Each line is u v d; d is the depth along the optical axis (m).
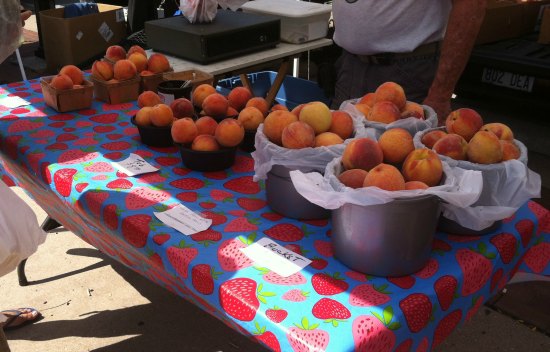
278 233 1.39
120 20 5.27
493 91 4.43
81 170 1.76
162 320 2.49
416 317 1.12
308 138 1.39
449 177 1.20
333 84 3.09
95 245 2.05
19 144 1.98
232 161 1.79
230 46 3.05
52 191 1.83
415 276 1.21
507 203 1.31
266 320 1.08
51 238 3.11
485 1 1.91
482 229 1.35
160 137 1.93
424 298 1.14
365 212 1.13
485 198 1.32
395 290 1.16
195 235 1.38
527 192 1.29
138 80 2.43
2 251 1.54
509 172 1.29
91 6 5.41
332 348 1.00
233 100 1.98
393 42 2.35
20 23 1.63
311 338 1.03
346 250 1.22
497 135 1.41
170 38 3.06
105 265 2.88
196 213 1.49
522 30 4.73
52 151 1.92
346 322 1.06
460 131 1.42
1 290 2.69
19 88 2.64
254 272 1.22
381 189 1.09
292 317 1.08
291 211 1.45
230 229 1.41
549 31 4.43
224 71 2.94
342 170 1.29
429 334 1.20
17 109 2.35
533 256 1.57
